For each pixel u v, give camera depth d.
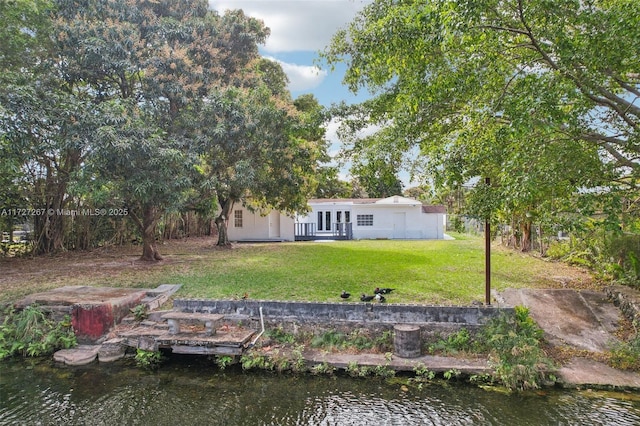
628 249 9.56
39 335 8.16
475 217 7.64
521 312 7.42
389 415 5.65
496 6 5.84
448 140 8.00
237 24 16.88
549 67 6.49
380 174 9.69
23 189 14.62
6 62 11.38
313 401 6.09
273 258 14.73
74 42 11.93
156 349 7.61
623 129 6.80
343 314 7.95
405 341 7.11
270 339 7.88
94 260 14.41
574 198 5.91
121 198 11.55
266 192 15.40
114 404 6.04
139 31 13.13
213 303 8.60
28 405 6.01
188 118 12.50
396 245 19.38
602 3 6.13
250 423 5.52
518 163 5.81
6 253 15.05
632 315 7.66
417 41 6.77
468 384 6.41
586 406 5.68
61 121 10.42
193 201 13.39
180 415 5.73
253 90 14.32
